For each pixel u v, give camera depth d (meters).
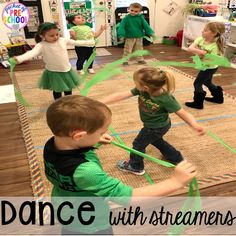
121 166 2.03
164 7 5.79
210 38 2.69
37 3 5.00
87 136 0.85
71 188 0.87
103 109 0.85
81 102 0.83
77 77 3.07
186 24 5.25
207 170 2.04
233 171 2.03
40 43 2.80
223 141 2.40
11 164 2.13
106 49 5.59
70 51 5.47
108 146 2.32
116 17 5.54
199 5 5.10
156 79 1.55
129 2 5.57
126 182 1.92
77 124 0.80
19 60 2.62
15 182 1.94
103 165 2.09
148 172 2.02
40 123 2.73
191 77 3.90
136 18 4.35
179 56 5.01
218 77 3.93
